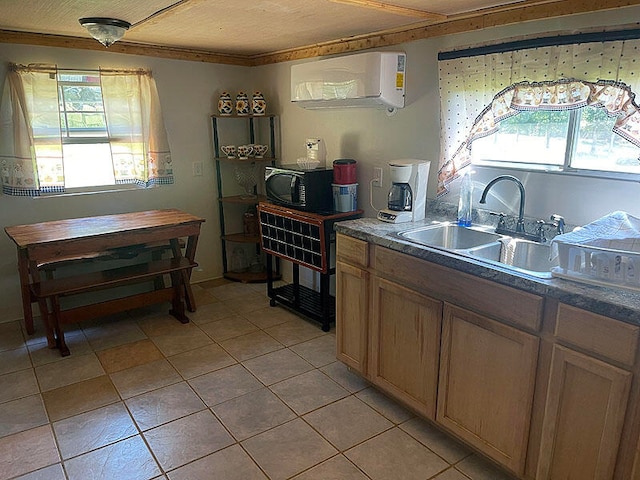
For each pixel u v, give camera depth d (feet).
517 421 5.90
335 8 7.67
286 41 10.93
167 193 13.05
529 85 7.16
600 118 6.73
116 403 8.12
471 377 6.43
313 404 8.10
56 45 10.71
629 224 5.62
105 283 10.14
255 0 7.18
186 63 12.66
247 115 13.03
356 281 8.16
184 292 12.12
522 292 5.57
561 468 5.54
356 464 6.70
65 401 8.17
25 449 6.98
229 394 8.39
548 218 7.47
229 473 6.51
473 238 8.14
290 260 11.35
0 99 10.35
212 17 8.37
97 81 11.41
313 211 10.66
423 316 6.98
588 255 5.23
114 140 11.80
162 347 10.11
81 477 6.45
